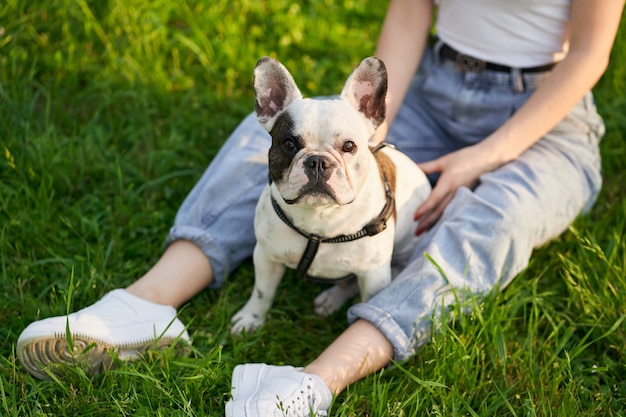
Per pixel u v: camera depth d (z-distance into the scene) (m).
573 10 2.74
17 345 2.31
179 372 2.44
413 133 3.23
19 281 2.71
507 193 2.65
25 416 2.23
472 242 2.59
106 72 3.81
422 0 3.07
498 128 2.96
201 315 2.77
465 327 2.53
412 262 2.66
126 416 2.28
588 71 2.72
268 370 2.38
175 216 3.17
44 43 3.87
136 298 2.55
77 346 2.35
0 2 3.77
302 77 4.04
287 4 4.61
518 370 2.56
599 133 3.06
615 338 2.65
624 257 2.88
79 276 2.80
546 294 2.80
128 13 4.00
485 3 2.86
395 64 3.03
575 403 2.37
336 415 2.29
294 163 2.19
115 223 3.15
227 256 2.82
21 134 3.37
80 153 3.36
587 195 2.96
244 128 2.94
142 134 3.60
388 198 2.45
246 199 2.80
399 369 2.51
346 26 4.58
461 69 3.02
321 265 2.50
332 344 2.46
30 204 3.10
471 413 2.28
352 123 2.23
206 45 4.10
